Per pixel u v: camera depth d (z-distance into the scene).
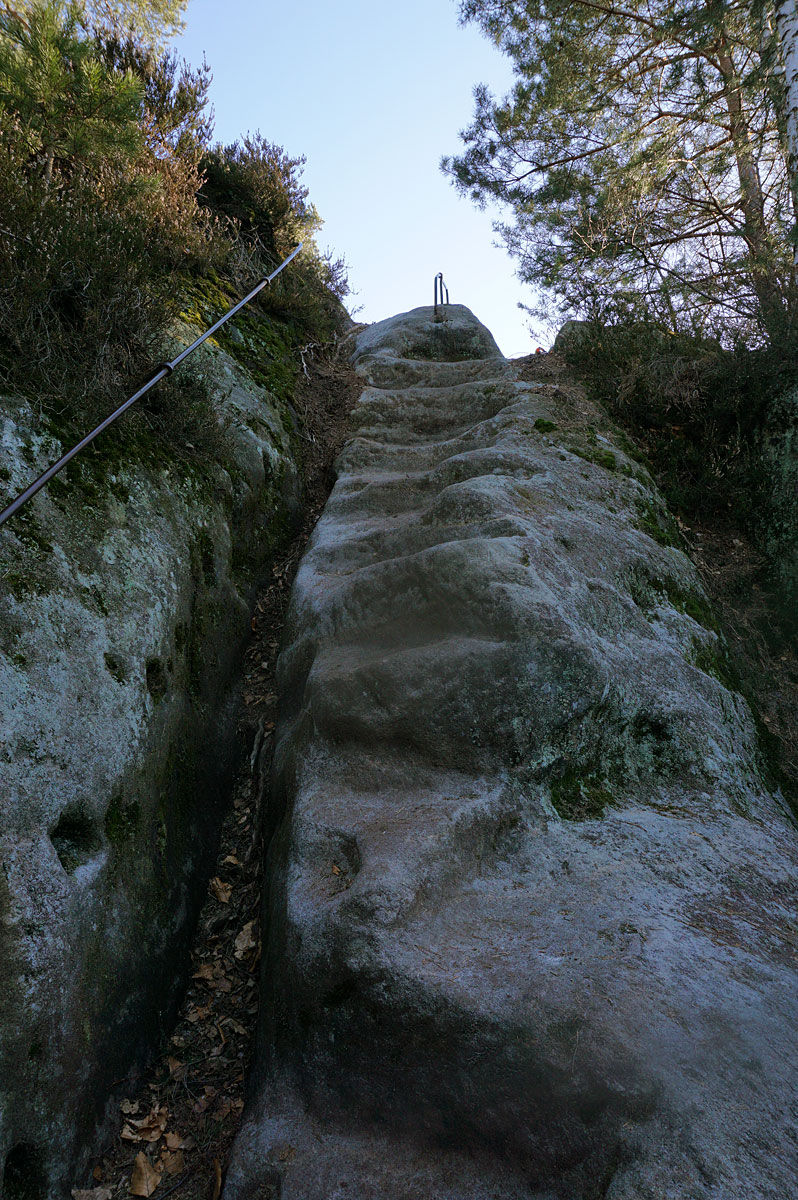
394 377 7.17
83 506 3.11
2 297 3.23
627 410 5.68
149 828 3.02
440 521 4.23
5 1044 2.13
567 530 4.04
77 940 2.44
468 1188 2.10
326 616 4.00
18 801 2.34
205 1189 2.40
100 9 8.35
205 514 4.15
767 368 5.17
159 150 6.57
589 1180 1.95
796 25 5.42
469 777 3.05
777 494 4.92
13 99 4.45
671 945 2.36
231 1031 2.92
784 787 3.66
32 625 2.60
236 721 4.06
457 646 3.27
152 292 4.22
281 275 7.43
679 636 3.93
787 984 2.26
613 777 3.26
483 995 2.26
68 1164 2.30
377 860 2.66
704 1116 1.90
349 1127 2.36
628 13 7.99
